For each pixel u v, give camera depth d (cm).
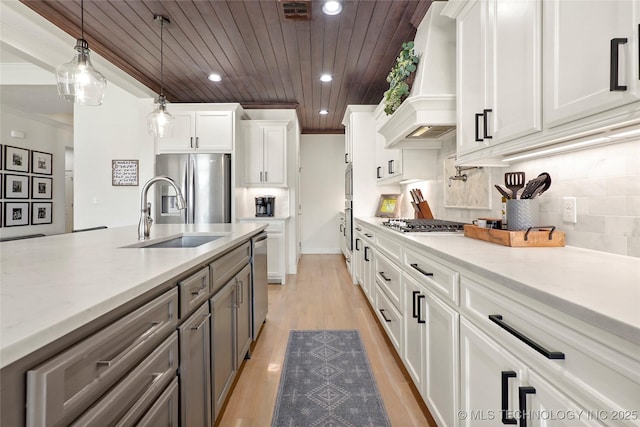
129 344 82
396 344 213
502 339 94
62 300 68
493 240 156
